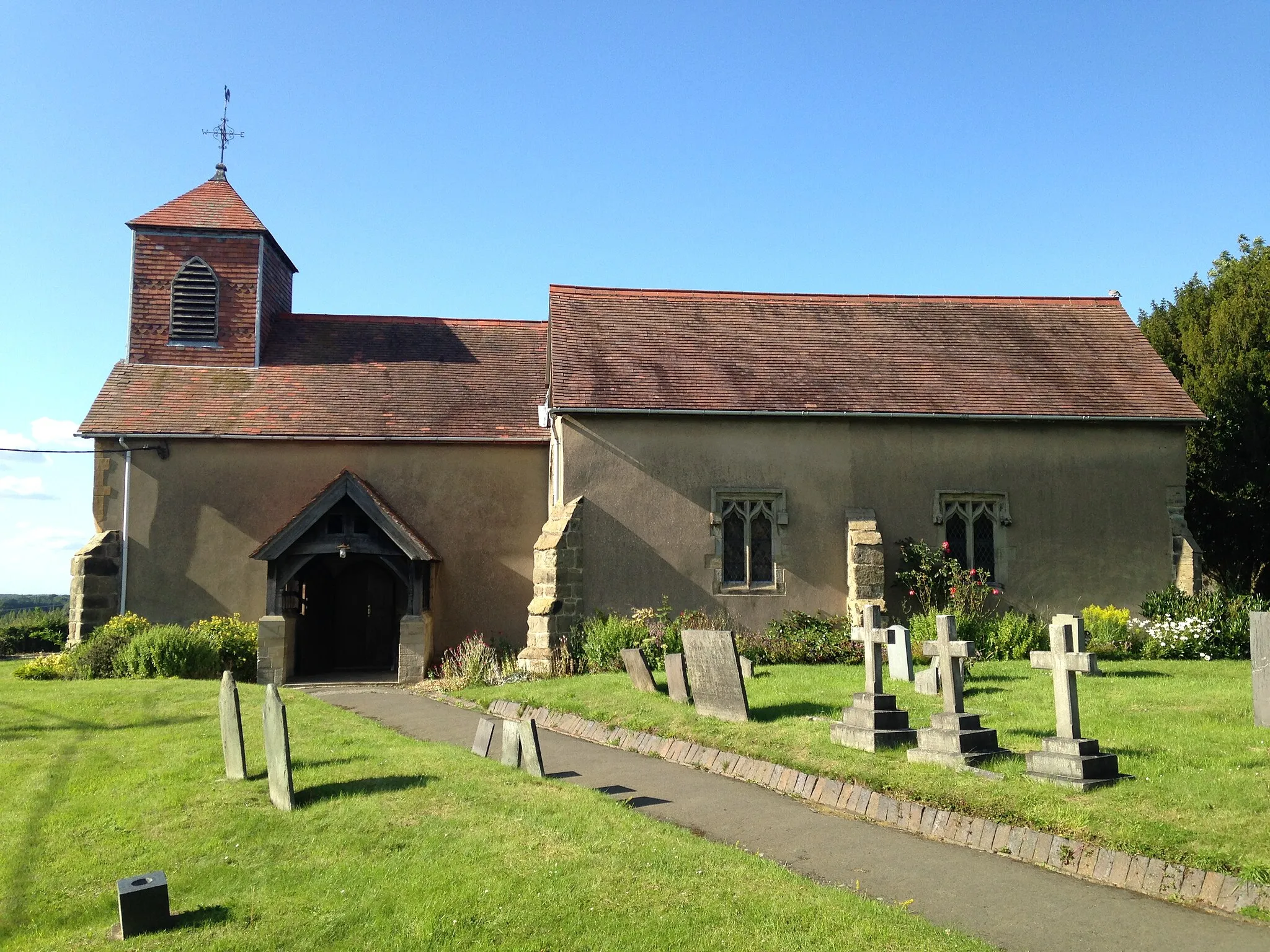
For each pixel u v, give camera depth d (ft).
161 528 68.23
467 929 19.52
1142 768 27.86
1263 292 89.35
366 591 73.10
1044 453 65.16
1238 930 20.15
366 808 27.40
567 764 35.60
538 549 61.46
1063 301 78.69
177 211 77.56
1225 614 59.00
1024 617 59.21
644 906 20.52
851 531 62.08
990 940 19.95
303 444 70.13
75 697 48.57
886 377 67.46
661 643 56.34
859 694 33.96
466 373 78.02
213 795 29.30
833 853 25.39
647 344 69.05
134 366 74.69
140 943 19.44
